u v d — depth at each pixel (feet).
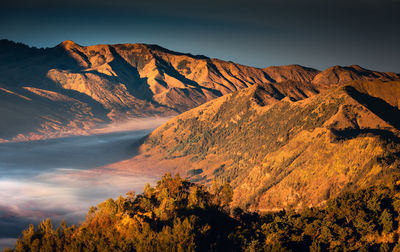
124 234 305.12
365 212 311.88
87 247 294.87
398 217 296.92
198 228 302.45
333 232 293.02
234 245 289.12
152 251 274.98
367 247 272.10
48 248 309.22
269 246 279.28
